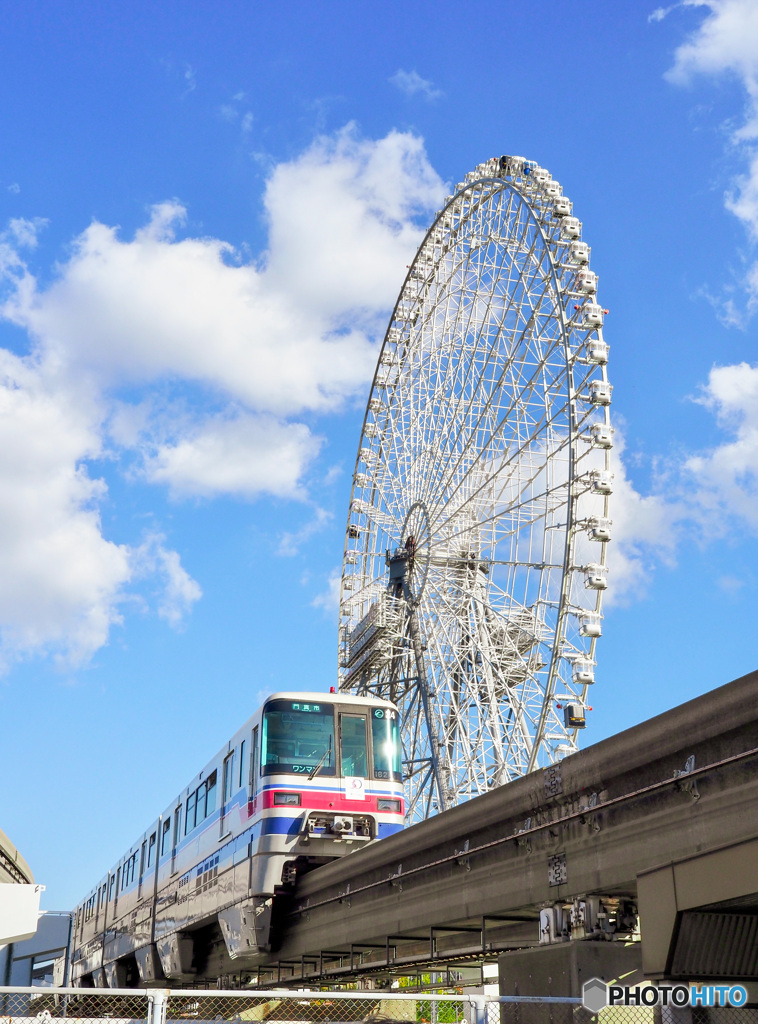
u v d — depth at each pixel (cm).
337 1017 2256
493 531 4256
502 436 4234
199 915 2806
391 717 2520
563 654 3522
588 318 3725
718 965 1009
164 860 3409
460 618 4372
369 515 5397
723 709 1025
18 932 1975
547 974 1215
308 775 2348
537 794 1352
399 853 1752
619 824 1184
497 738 4050
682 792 1081
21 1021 959
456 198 4997
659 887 1027
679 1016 980
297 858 2320
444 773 4209
